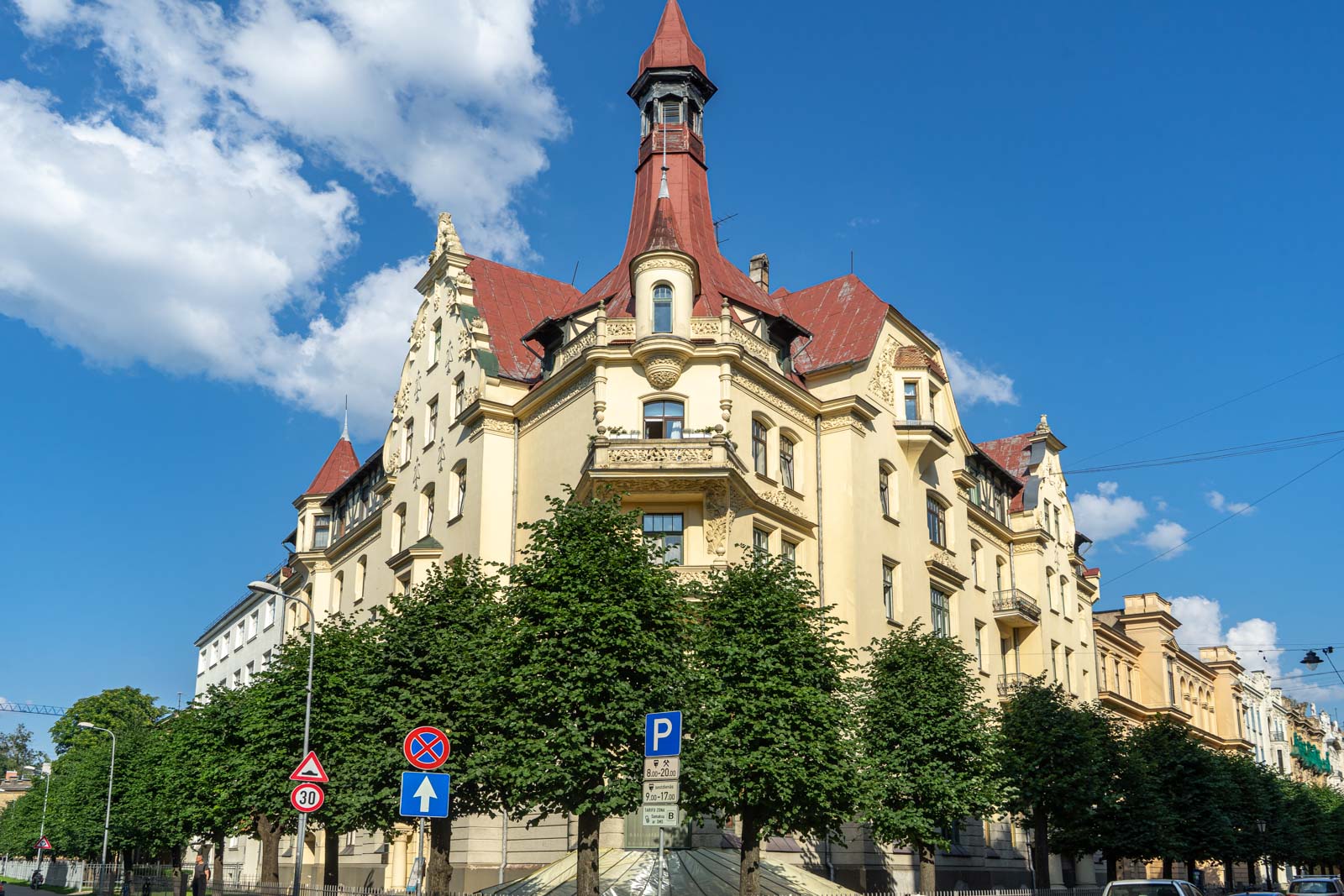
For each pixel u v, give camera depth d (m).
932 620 45.84
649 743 19.97
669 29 47.44
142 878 61.00
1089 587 67.94
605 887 32.19
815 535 41.31
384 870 44.78
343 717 32.88
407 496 49.44
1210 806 54.59
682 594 29.36
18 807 116.62
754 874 28.02
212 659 87.81
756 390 39.50
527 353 46.06
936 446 45.94
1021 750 40.97
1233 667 96.94
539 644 27.66
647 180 45.94
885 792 31.30
